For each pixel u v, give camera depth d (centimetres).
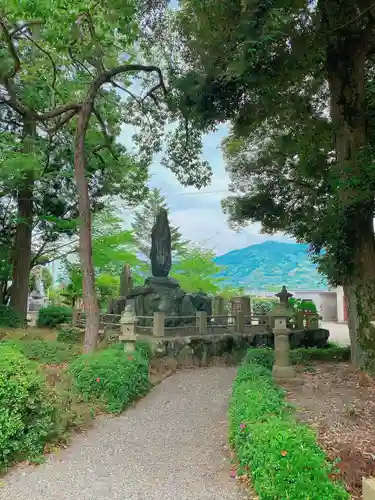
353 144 948
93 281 997
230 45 898
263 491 346
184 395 812
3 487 433
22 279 1723
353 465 414
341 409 658
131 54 1299
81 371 730
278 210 1521
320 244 1027
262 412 474
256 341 1240
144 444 562
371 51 961
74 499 405
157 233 1456
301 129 1268
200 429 622
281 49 902
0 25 986
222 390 847
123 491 421
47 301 2791
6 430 477
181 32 1079
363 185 782
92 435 594
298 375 917
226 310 1595
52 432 537
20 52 1317
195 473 466
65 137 1589
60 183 1673
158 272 1434
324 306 3312
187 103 1060
